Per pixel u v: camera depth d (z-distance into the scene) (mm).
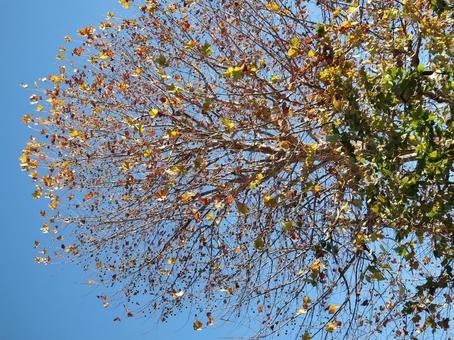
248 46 10781
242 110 9820
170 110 10812
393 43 8688
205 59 10297
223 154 9781
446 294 8289
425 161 6746
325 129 8469
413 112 6816
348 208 8625
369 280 7883
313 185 8391
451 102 7090
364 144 7523
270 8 9562
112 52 11219
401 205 7164
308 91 10227
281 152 9203
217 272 9852
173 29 10945
